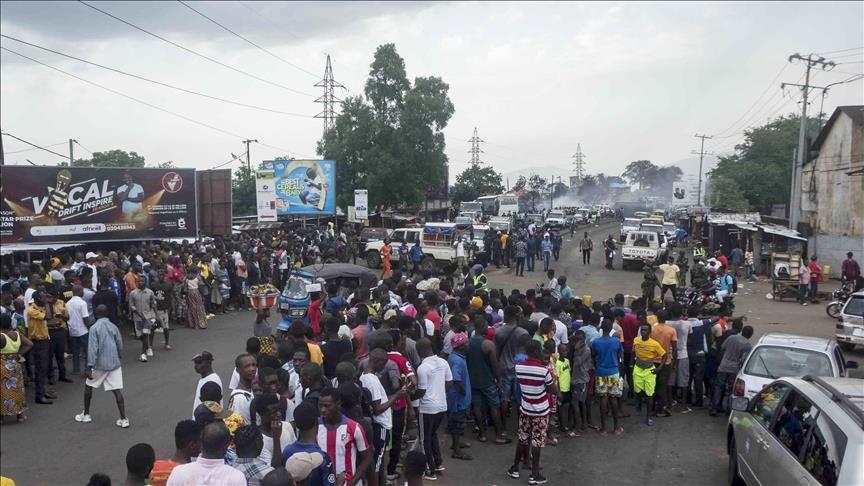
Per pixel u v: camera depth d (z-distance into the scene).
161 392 12.80
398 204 53.69
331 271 18.02
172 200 27.61
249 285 23.33
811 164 38.50
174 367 14.83
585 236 39.81
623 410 12.52
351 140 51.66
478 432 10.95
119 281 18.31
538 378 8.84
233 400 6.77
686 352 12.27
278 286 25.53
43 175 24.36
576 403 11.41
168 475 5.25
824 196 37.47
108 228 26.00
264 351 9.64
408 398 8.53
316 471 5.57
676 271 25.48
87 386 10.71
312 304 14.66
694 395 13.16
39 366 11.85
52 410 11.54
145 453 5.04
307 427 5.54
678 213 78.19
